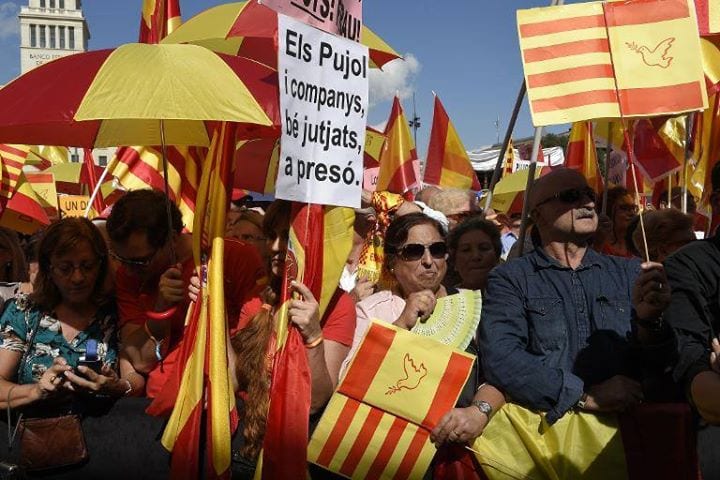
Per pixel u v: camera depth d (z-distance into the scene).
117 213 3.55
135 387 3.48
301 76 2.96
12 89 3.03
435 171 8.03
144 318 3.50
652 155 5.58
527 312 3.34
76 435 3.32
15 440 3.30
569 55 3.26
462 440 3.18
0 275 5.16
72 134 4.00
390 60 5.06
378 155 7.64
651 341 3.11
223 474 3.04
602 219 4.98
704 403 2.77
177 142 4.13
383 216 5.53
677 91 3.17
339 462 3.21
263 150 5.84
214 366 3.09
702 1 3.86
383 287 3.87
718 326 2.99
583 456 3.19
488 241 4.32
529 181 4.21
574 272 3.37
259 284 3.67
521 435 3.24
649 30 3.22
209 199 3.25
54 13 74.69
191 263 3.61
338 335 3.23
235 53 5.29
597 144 7.19
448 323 3.47
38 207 6.04
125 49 3.05
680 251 3.09
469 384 3.45
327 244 3.17
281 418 3.02
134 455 3.34
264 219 3.30
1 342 3.40
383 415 3.23
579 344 3.27
